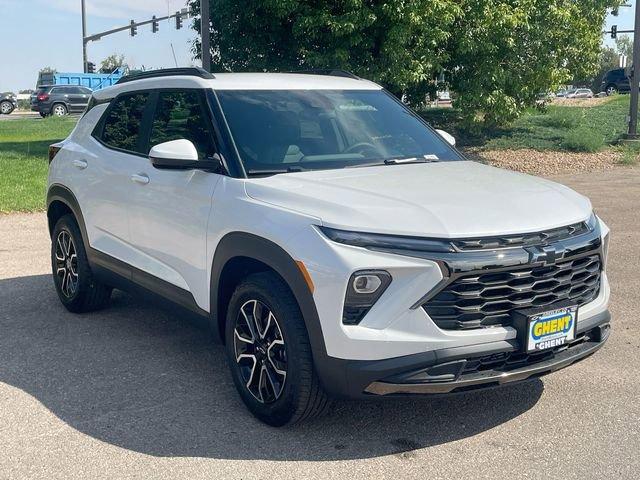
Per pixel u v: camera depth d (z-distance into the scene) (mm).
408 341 3648
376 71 16641
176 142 4602
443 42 17938
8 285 7355
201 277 4656
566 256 3975
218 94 5020
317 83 5527
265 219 4094
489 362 3797
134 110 5766
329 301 3717
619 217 11125
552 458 3840
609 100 32844
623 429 4172
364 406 4492
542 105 22078
